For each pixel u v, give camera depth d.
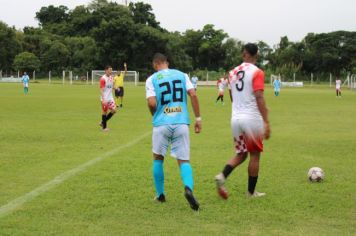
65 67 90.75
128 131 14.61
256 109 6.65
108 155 10.22
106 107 14.68
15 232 5.22
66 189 7.16
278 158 10.06
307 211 6.14
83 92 41.66
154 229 5.38
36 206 6.25
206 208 6.26
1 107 23.77
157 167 6.50
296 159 9.95
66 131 14.46
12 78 80.69
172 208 6.24
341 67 97.12
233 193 7.05
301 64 95.88
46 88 51.56
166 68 6.59
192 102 6.52
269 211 6.14
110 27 88.00
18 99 30.50
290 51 98.12
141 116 19.92
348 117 20.16
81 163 9.25
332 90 60.53
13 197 6.68
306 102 31.53
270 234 5.24
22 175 8.12
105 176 8.07
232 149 11.18
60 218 5.75
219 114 21.33
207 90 55.12
